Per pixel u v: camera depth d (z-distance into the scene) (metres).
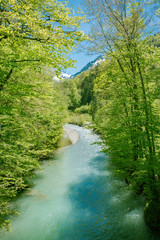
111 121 8.66
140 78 6.22
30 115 5.90
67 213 6.93
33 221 6.43
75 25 4.60
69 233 5.87
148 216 5.82
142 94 5.54
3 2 3.72
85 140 20.61
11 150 5.46
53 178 10.16
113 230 5.93
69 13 4.78
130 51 6.60
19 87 4.86
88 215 6.80
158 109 6.12
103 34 7.91
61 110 15.09
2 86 4.98
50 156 14.18
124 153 7.02
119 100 6.93
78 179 10.00
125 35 6.86
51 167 11.88
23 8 3.88
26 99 6.53
